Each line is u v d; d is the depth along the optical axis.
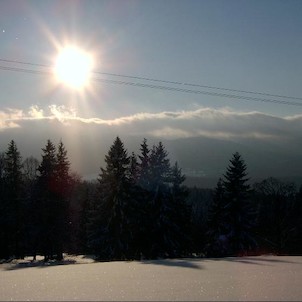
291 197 58.16
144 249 35.88
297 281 9.58
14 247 50.78
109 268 13.27
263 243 46.59
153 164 36.31
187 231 38.47
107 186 36.31
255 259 16.64
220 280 9.69
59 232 45.28
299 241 48.47
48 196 45.25
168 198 36.16
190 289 8.23
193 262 15.17
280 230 49.91
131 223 35.53
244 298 7.25
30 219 46.09
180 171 39.44
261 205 53.03
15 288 8.67
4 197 48.09
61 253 45.66
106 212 36.25
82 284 9.07
